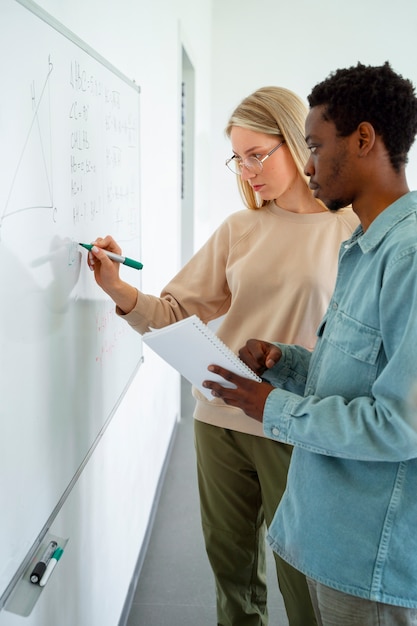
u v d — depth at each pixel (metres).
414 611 0.87
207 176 4.83
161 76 2.33
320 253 1.32
